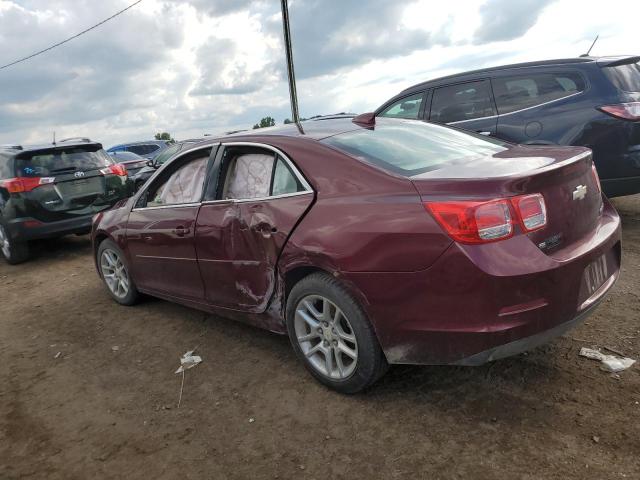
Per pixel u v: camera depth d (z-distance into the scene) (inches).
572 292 98.9
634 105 202.2
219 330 165.3
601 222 119.6
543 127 219.8
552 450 93.2
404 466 94.2
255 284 132.6
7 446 115.9
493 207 93.3
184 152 159.9
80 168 299.6
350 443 102.4
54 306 212.1
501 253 92.7
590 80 210.7
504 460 92.3
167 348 157.2
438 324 98.4
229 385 130.7
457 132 147.0
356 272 105.1
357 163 113.9
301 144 125.2
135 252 177.9
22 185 281.1
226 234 136.6
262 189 130.6
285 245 119.3
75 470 104.9
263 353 145.6
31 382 145.8
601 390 109.0
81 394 135.6
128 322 182.1
